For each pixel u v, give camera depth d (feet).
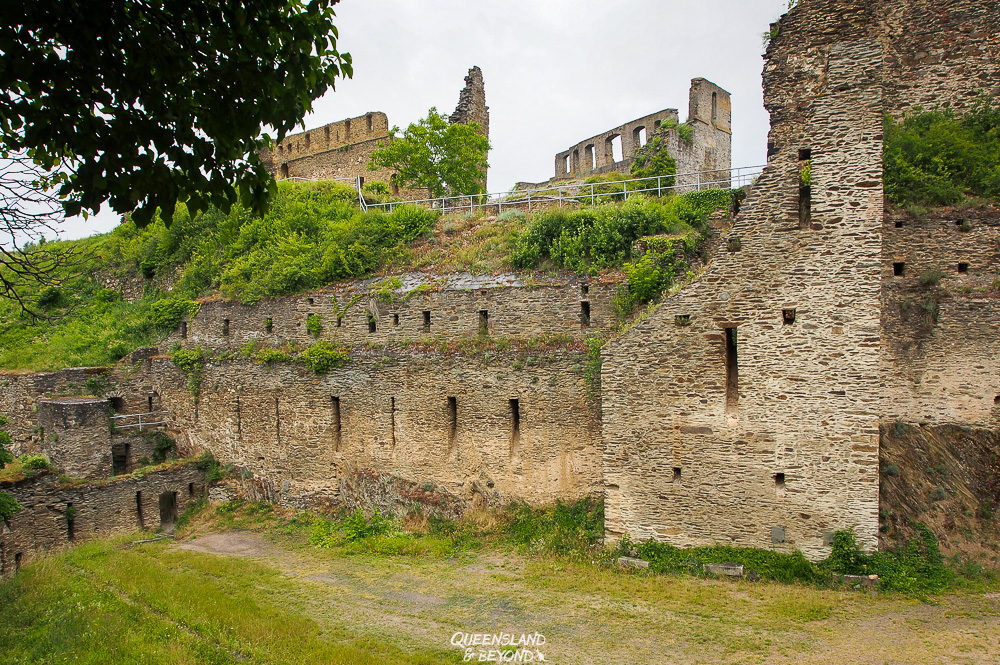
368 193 104.27
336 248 73.10
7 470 68.13
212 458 79.61
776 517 43.52
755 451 44.01
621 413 47.70
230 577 52.16
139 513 73.82
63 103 20.63
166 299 92.79
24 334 103.09
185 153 22.44
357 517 62.18
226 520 72.28
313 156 142.10
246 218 95.20
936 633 34.73
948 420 48.65
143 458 82.94
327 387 67.82
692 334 45.70
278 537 65.05
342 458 66.95
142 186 21.68
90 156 21.24
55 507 67.21
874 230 41.52
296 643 37.19
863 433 41.55
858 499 41.63
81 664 33.91
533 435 55.47
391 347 63.77
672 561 45.37
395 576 49.49
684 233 56.54
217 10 22.40
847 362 41.98
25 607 45.29
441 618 40.81
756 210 44.34
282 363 71.72
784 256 43.55
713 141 112.16
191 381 82.79
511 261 62.54
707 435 45.27
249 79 22.49
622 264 56.39
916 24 58.70
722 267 45.03
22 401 82.12
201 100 22.82
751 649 34.37
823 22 54.34
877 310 41.39
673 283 52.13
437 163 110.93
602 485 52.49
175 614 42.14
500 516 56.13
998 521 43.88
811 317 42.86
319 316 69.67
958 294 49.60
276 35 23.85
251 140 24.04
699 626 37.17
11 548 63.62
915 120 56.65
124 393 86.58
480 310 59.67
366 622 40.86
